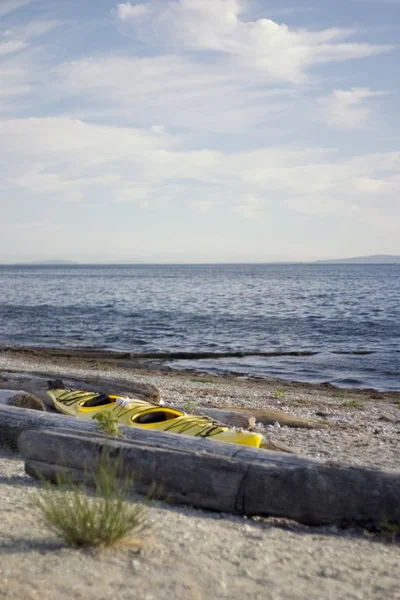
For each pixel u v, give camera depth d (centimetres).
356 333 4225
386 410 1805
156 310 6150
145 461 622
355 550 524
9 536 480
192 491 607
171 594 401
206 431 873
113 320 5119
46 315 5566
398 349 3456
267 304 7012
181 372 2658
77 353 3184
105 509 472
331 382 2503
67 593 390
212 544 504
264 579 441
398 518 566
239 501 593
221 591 414
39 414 905
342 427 1411
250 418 1235
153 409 972
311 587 436
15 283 14212
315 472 586
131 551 465
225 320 5119
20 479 692
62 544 467
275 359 3125
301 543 532
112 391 1341
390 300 7656
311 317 5381
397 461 1062
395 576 470
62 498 521
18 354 3070
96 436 672
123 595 395
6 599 374
